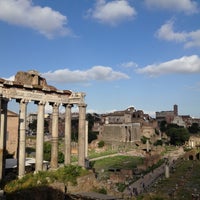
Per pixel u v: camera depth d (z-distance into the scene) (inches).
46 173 1641.2
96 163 4185.5
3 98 1523.1
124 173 3275.1
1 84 1489.9
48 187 1492.4
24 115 1631.4
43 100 1754.4
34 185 1455.5
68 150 1939.0
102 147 6210.6
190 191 2420.0
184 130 7504.9
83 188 1732.3
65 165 1852.9
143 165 3873.0
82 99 1947.6
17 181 1482.5
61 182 1609.3
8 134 3344.0
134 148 6456.7
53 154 1834.4
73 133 7367.1
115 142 7362.2
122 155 5285.4
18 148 1621.6
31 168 1931.6
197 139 7421.3
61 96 1895.9
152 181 2987.2
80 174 1774.1
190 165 4269.2
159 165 4311.0
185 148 6491.1
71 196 1565.0
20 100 1628.9
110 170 3494.1
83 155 1943.9
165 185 2736.2
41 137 1729.8
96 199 1508.4
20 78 1700.3
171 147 6978.4
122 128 7529.5
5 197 1258.6
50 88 1791.3
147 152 5497.1
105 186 1975.9
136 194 2237.9
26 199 1346.0
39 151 1716.3
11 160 2274.9
